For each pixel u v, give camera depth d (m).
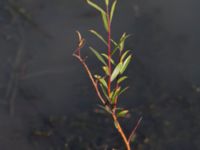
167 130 4.13
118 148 3.95
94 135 4.05
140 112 4.26
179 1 5.44
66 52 4.73
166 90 4.52
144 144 3.99
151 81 4.56
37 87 4.39
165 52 4.88
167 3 5.40
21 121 4.09
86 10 5.14
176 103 4.39
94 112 4.21
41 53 4.70
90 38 4.84
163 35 5.05
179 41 5.03
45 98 4.32
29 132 4.00
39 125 4.07
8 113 4.13
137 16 5.18
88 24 5.01
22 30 4.88
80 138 4.02
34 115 4.16
